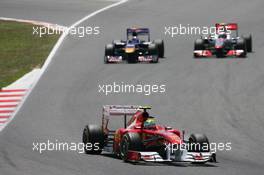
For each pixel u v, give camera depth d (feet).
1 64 448.24
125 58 447.01
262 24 559.38
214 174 203.10
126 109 239.50
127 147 218.79
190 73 402.52
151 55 436.35
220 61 433.07
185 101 340.80
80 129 288.71
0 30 561.84
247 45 461.37
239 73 398.83
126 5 647.97
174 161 215.51
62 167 212.64
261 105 329.72
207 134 278.05
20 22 591.78
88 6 651.66
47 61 448.65
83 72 415.64
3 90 372.79
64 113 322.34
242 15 593.42
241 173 205.87
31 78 401.49
